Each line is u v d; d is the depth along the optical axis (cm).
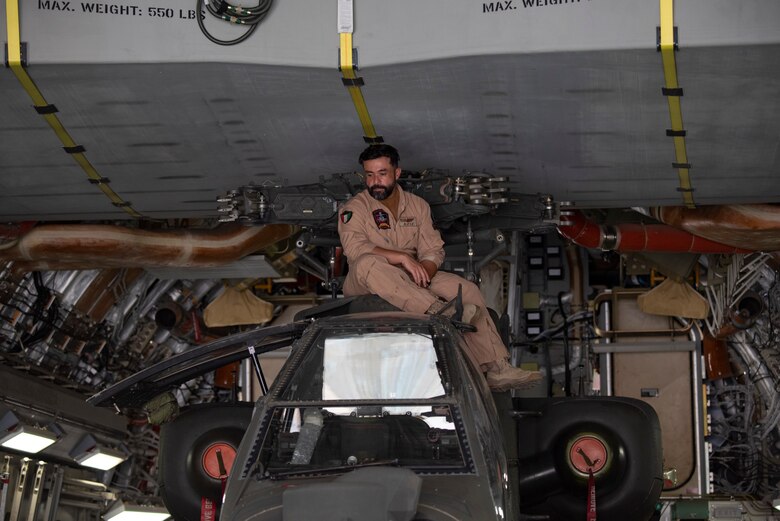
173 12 716
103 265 1032
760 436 1244
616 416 692
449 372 567
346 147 817
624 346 1201
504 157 824
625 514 691
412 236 759
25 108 767
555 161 823
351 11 712
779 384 1219
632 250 1057
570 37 685
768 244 988
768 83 697
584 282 1218
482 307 695
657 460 692
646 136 771
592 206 914
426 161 839
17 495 1006
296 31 716
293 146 815
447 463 532
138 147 816
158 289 1196
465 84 729
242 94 750
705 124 748
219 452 696
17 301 1069
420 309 674
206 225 1083
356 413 573
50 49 718
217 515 691
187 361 634
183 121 782
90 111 771
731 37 665
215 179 867
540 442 694
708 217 963
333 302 681
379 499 463
